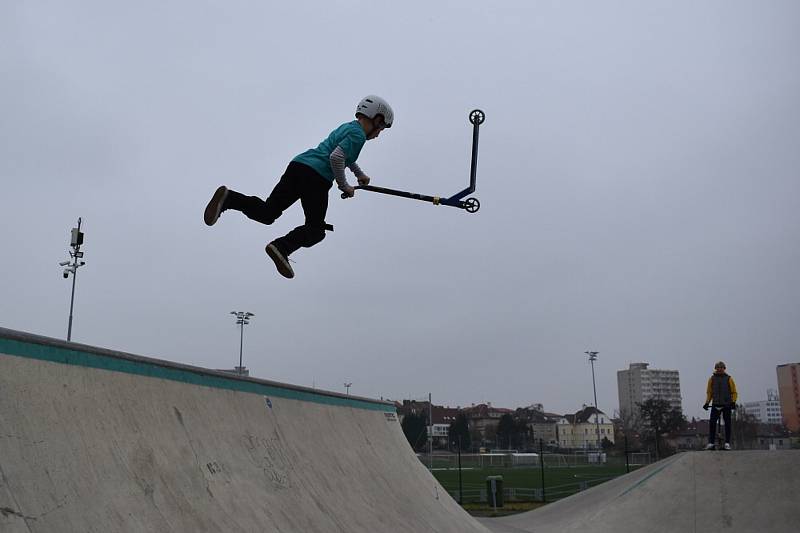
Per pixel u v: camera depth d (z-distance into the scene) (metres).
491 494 22.62
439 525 9.66
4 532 3.33
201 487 5.30
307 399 9.07
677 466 14.04
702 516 12.78
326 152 4.93
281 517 6.02
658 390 147.88
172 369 5.96
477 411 122.00
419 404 110.00
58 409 4.32
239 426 6.69
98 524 4.02
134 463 4.75
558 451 92.06
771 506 12.60
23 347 4.22
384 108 5.28
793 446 52.50
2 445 3.69
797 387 119.62
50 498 3.80
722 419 15.84
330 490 7.58
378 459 10.36
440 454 80.06
